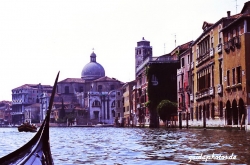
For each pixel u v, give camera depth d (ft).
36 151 29.84
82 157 46.47
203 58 145.89
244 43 106.73
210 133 95.81
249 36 106.52
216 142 62.90
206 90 141.18
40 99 517.14
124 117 346.95
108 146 63.72
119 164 39.27
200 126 151.12
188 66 171.01
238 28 112.68
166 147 57.41
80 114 458.91
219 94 128.26
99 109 463.42
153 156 45.52
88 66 529.86
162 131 130.11
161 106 188.24
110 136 106.52
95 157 46.14
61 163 40.88
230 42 115.75
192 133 101.35
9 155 25.94
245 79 106.32
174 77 213.46
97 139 90.58
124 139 85.66
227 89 120.37
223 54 124.26
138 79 273.13
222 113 127.24
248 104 105.60
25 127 221.46
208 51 139.44
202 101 148.46
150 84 213.66
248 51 106.52
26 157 26.99
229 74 119.34
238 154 44.34
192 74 164.35
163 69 213.25
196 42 158.81
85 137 105.29
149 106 213.87
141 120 257.34
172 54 225.76
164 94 212.84
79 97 492.13
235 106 116.06
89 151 54.60
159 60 214.07
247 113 105.40
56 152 53.83
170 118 189.37
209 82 141.59
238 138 71.00
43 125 34.35
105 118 462.60
